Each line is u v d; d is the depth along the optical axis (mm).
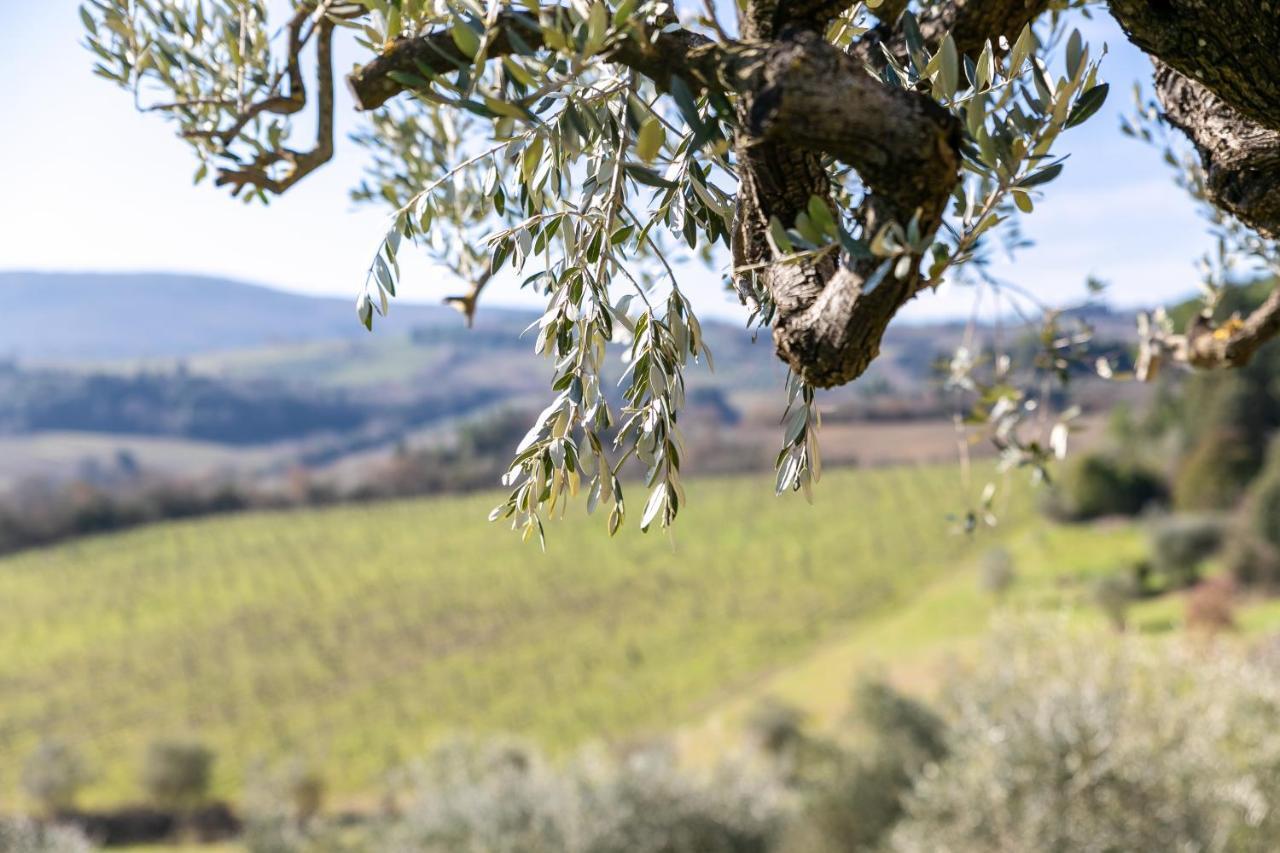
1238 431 48844
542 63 1184
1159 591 38875
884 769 13445
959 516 3113
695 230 1502
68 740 56719
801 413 1375
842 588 65938
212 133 2133
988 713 9453
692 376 150500
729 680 53656
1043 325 2961
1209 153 1620
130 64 2436
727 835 14367
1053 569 47875
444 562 84812
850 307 1034
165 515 106000
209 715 59438
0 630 77125
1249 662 9664
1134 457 56562
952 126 948
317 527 100438
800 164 1107
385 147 3105
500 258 1460
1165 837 7805
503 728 53188
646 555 80375
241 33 2381
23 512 100750
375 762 49719
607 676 58375
